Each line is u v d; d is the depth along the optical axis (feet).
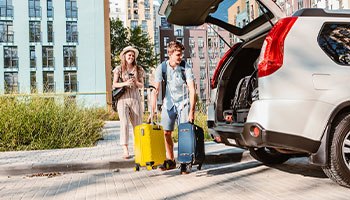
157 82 15.87
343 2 85.35
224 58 16.12
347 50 12.16
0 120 25.54
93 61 123.24
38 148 24.59
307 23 11.93
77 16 123.54
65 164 17.74
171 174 16.01
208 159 18.81
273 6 12.01
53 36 122.01
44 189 13.82
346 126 11.48
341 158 11.43
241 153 19.51
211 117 15.70
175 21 15.83
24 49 120.26
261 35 14.29
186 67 15.60
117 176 16.15
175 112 15.67
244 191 12.20
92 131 28.94
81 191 13.25
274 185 12.90
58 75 121.80
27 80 119.96
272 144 11.27
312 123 11.30
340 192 11.44
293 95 11.29
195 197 11.68
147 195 12.24
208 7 14.38
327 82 11.52
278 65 11.39
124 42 142.41
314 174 14.49
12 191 13.61
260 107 11.45
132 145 25.30
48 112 26.99
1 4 119.34
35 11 121.70
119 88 19.10
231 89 15.88
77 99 34.50
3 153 22.26
